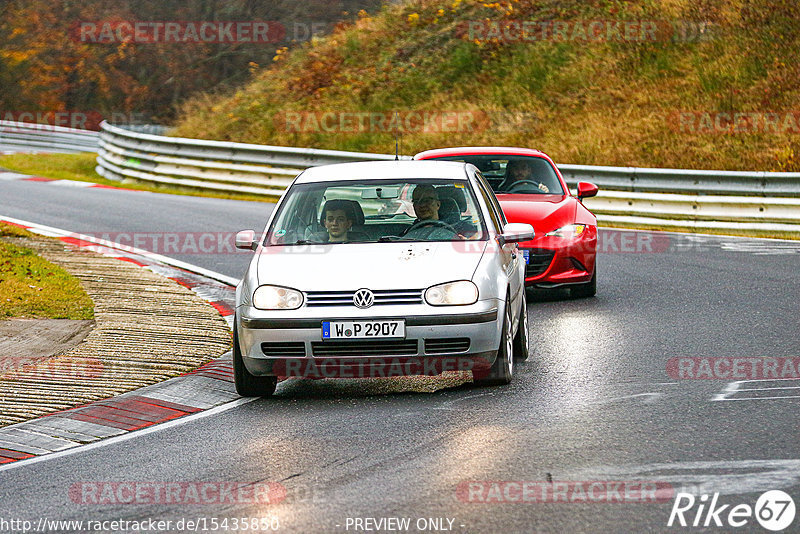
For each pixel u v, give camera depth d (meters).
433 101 109.00
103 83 168.25
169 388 28.59
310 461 21.31
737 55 102.62
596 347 32.78
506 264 29.03
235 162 89.12
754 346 32.00
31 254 51.25
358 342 26.06
